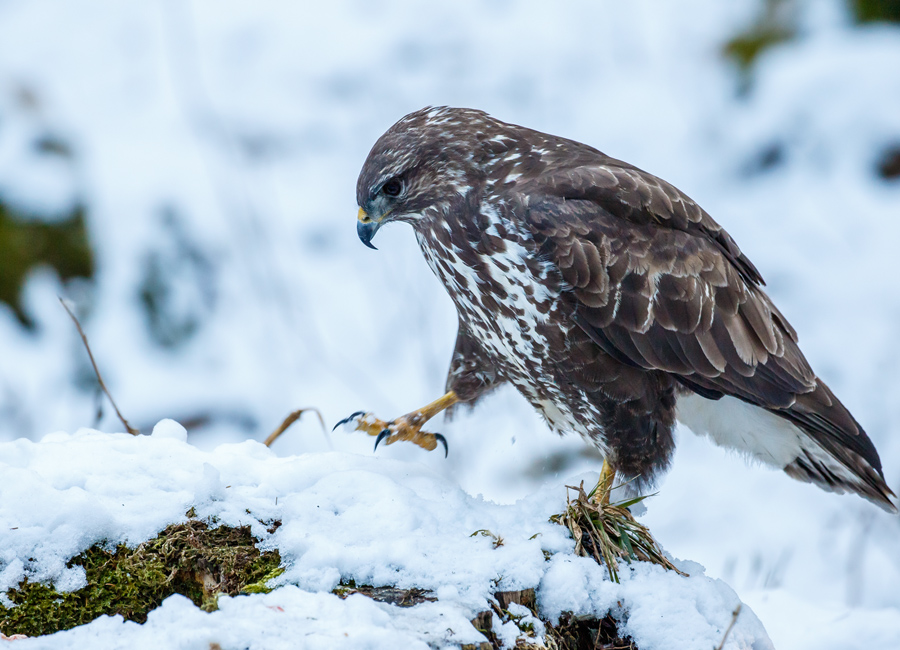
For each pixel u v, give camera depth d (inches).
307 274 601.0
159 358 543.2
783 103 679.1
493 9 823.7
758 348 278.5
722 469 476.4
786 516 444.5
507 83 781.9
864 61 671.1
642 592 205.2
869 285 592.1
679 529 446.6
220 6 821.9
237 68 776.9
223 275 584.7
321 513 205.2
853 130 652.7
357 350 551.8
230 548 194.7
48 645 167.6
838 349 563.8
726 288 277.1
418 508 209.3
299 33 810.8
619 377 265.9
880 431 521.0
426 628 172.1
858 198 636.1
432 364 529.3
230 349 552.4
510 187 268.5
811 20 721.6
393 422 282.2
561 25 815.7
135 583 188.1
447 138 276.4
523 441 442.6
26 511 190.2
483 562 195.3
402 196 279.6
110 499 199.0
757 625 210.8
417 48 805.2
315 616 172.2
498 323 272.2
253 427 517.3
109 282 559.2
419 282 576.1
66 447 210.7
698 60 760.3
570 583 199.0
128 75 738.8
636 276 263.9
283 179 683.4
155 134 672.4
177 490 203.6
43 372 522.0
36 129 639.1
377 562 192.9
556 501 225.0
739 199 662.5
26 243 551.8
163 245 582.6
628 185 269.9
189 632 162.4
